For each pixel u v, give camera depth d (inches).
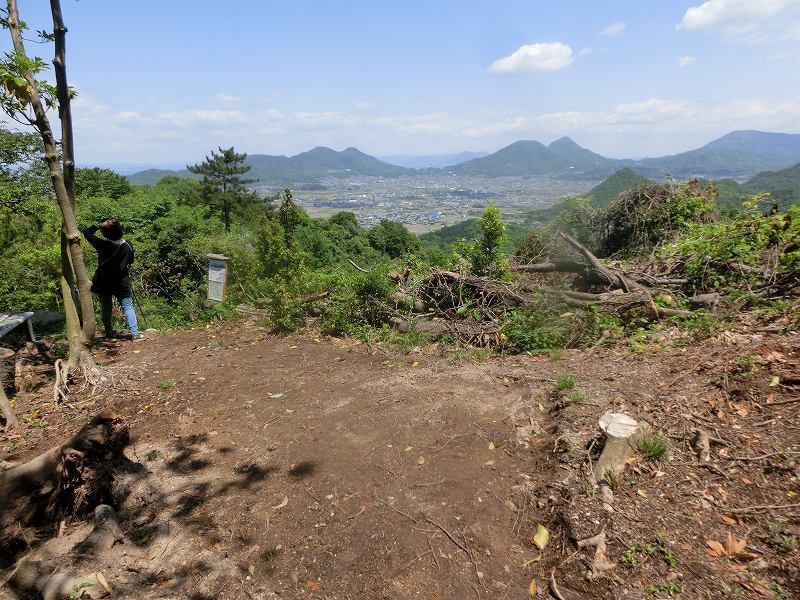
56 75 199.6
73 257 211.9
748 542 99.2
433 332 245.4
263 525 121.1
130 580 104.6
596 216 364.5
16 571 102.9
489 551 109.8
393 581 102.8
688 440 130.1
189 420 177.0
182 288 617.6
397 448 148.3
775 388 140.9
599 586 96.7
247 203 1955.0
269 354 244.2
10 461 155.1
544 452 140.9
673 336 202.2
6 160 454.0
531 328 227.5
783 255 231.3
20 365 231.5
